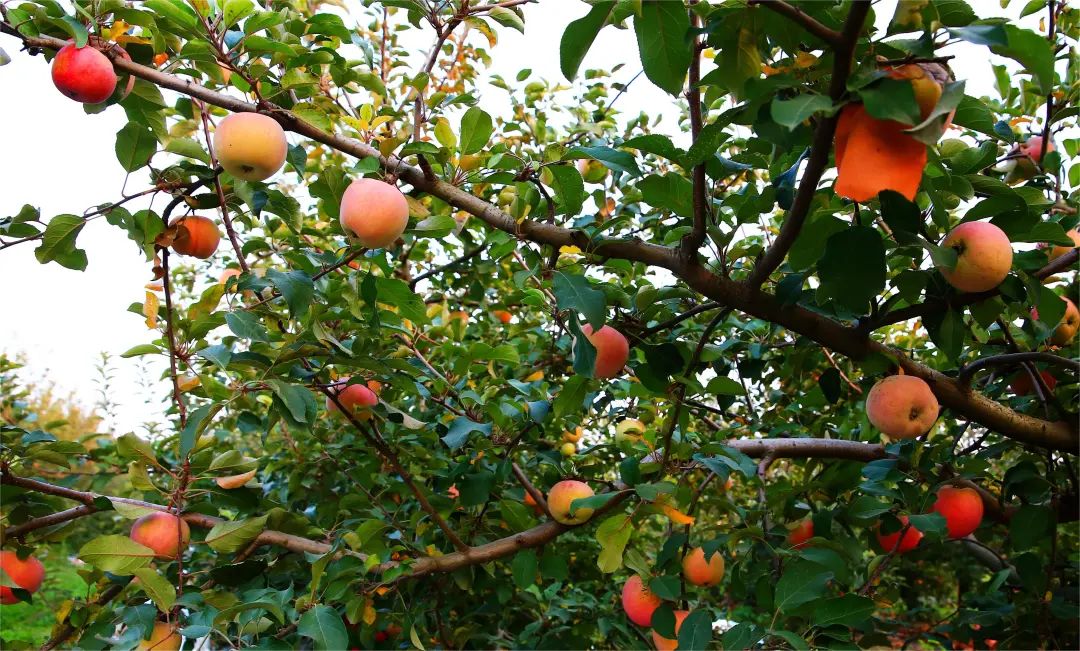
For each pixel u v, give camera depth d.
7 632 5.52
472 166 2.02
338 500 3.10
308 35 2.14
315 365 2.23
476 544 2.59
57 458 2.30
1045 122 2.07
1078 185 2.29
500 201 2.21
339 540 2.11
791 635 1.67
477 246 3.03
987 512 2.46
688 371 1.95
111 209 1.84
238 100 1.88
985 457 2.23
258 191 2.24
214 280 3.96
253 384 1.81
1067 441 1.97
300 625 1.77
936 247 1.35
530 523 2.32
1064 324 2.13
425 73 2.03
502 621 3.10
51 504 2.49
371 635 2.62
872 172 1.15
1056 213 2.19
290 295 1.81
